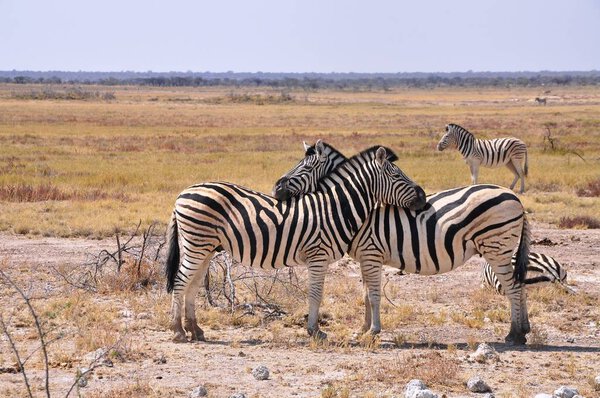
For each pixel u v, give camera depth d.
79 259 17.38
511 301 11.77
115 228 20.31
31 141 53.75
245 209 11.55
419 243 11.63
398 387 9.44
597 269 17.14
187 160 40.91
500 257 11.67
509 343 11.80
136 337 11.85
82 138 57.03
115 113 98.94
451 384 9.62
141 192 28.45
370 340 11.54
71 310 13.08
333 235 11.51
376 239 11.71
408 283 16.09
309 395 9.12
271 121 85.12
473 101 158.00
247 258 11.62
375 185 11.64
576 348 11.59
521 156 29.59
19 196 26.27
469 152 29.66
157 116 93.25
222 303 14.02
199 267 11.71
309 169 11.98
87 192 27.47
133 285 15.11
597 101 150.75
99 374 9.86
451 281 16.27
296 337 12.07
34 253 18.09
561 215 23.66
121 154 44.66
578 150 45.72
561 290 14.84
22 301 13.80
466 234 11.63
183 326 12.29
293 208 11.58
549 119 82.00
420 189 11.72
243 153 45.62
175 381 9.62
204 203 11.54
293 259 11.62
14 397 8.84
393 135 61.31
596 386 9.49
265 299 13.91
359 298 14.52
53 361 10.34
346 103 150.62
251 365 10.40
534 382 9.77
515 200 11.62
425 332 12.55
